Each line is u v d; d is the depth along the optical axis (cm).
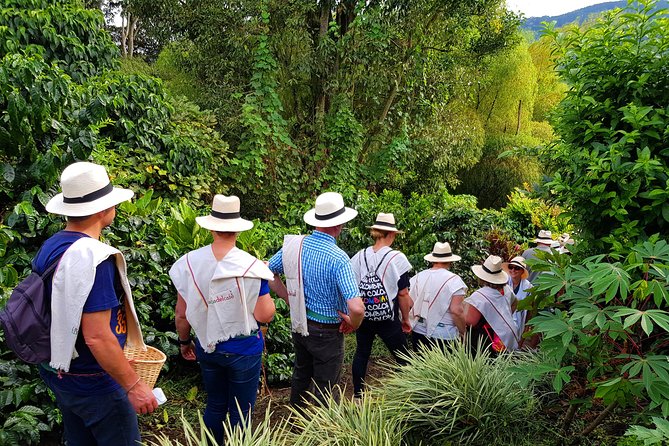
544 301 287
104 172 231
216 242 288
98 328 202
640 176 280
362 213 730
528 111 2425
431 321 420
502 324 401
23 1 617
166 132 717
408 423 305
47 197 367
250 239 493
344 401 322
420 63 1156
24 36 591
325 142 1071
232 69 1089
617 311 238
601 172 293
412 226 783
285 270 339
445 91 1293
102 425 219
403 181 1303
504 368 331
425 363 347
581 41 323
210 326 278
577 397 307
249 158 905
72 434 232
